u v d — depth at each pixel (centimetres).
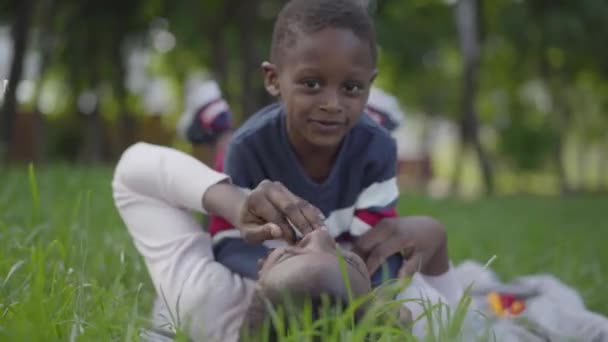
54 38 1989
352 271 198
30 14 1365
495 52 2598
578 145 3666
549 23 2091
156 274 262
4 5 1839
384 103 374
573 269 491
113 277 333
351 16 229
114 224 495
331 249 202
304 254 198
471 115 2141
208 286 245
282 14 239
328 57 224
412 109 3219
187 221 269
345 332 183
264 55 2072
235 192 244
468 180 4306
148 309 314
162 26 2159
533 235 741
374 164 263
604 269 529
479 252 567
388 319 207
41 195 622
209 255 263
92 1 2041
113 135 2656
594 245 674
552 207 1360
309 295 189
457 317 204
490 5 2281
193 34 2056
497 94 3088
